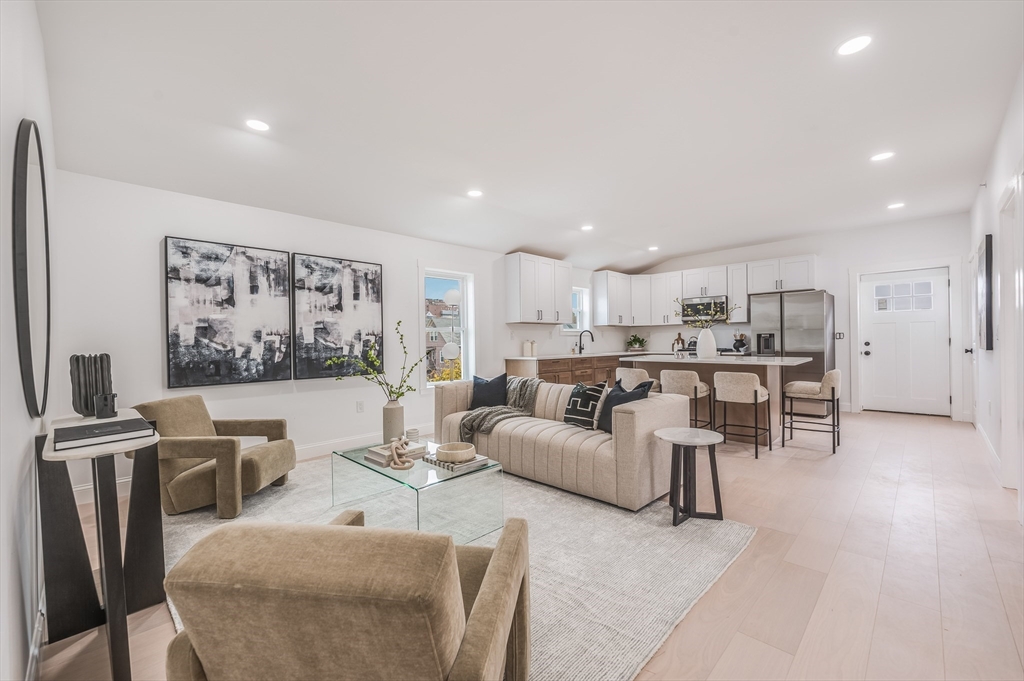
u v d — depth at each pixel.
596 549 2.32
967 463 3.72
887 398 6.01
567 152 3.34
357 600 0.60
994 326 3.75
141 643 1.74
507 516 2.76
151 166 3.13
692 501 2.70
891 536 2.44
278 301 3.93
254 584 0.62
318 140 3.07
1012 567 2.10
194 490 2.81
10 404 1.26
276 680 0.70
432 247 5.25
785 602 1.86
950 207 5.01
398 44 2.09
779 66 2.32
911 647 1.58
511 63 2.25
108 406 2.05
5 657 1.12
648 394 3.17
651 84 2.46
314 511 2.90
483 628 0.85
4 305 1.21
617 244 6.55
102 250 3.11
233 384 3.68
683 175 3.85
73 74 2.25
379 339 4.66
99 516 1.50
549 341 6.73
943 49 2.21
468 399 4.23
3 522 1.14
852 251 6.05
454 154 3.35
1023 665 1.49
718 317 6.02
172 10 1.85
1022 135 2.46
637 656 1.55
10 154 1.32
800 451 4.17
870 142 3.26
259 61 2.20
